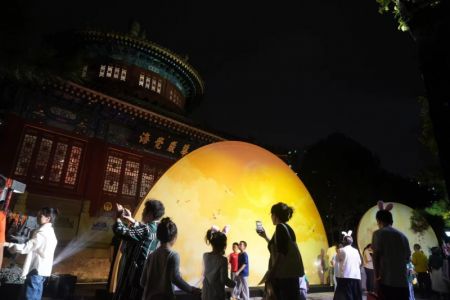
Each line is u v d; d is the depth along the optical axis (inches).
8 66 279.7
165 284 152.9
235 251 418.0
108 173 684.1
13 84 578.2
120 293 168.6
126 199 689.0
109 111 693.3
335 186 1117.7
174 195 416.8
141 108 688.4
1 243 193.9
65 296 370.3
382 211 220.4
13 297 295.6
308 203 547.5
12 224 398.0
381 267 199.0
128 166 714.2
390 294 192.5
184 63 978.1
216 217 458.3
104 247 628.1
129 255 176.4
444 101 85.3
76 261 587.8
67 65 404.2
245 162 493.7
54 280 368.8
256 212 501.0
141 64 941.2
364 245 620.4
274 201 517.0
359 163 1134.4
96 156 668.7
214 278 206.8
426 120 437.1
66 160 637.3
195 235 433.7
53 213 231.9
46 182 603.8
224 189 468.8
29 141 606.2
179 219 419.8
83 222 612.1
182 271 413.4
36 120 615.5
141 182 720.3
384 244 201.5
